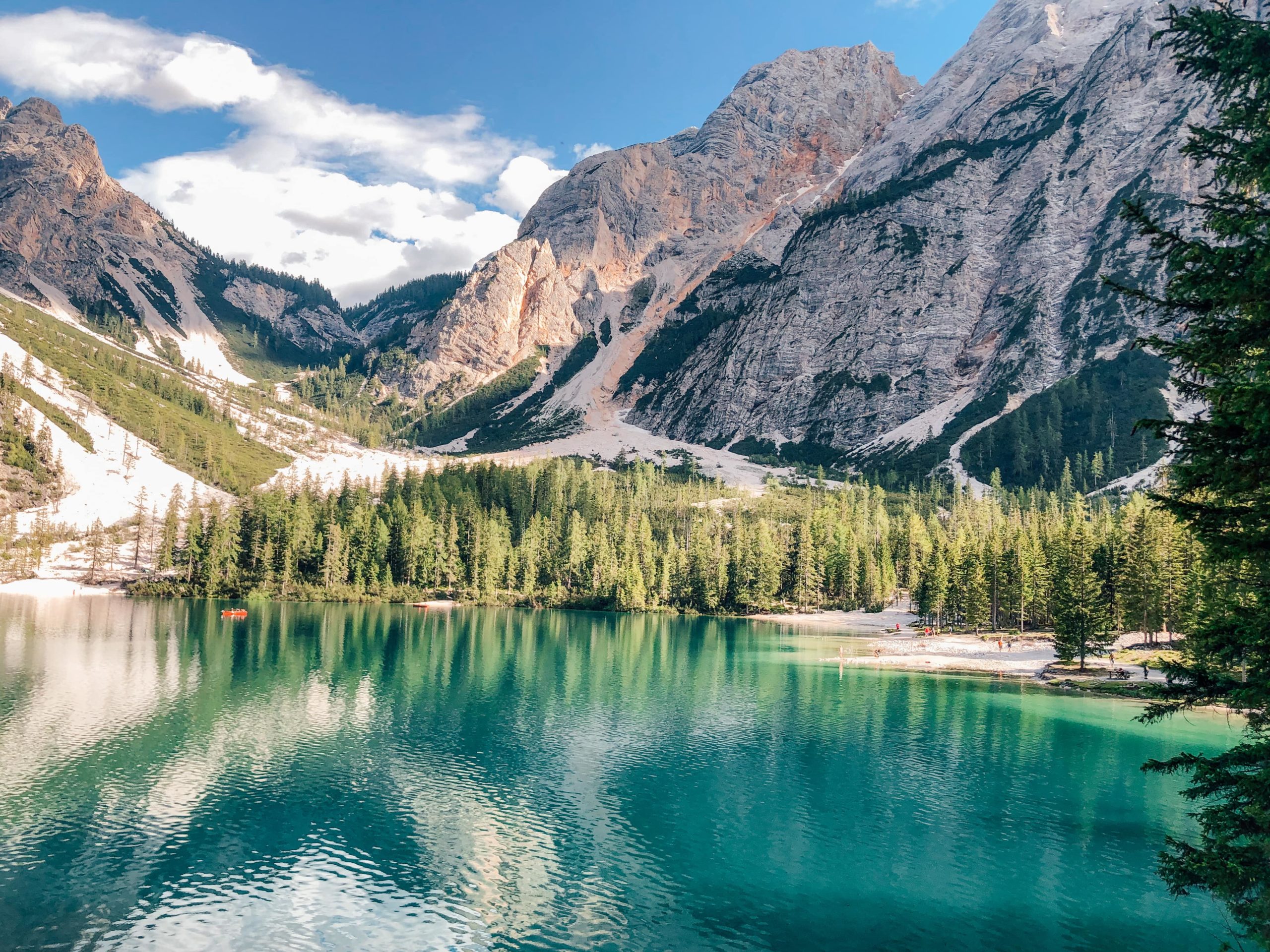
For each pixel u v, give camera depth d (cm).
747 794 5556
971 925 3762
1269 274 1830
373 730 6938
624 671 10475
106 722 6850
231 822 4816
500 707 8031
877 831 4919
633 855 4509
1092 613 10325
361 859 4372
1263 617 2147
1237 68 1967
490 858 4431
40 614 14138
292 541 19062
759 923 3762
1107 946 3591
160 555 19062
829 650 13062
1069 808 5359
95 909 3762
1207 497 2152
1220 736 7325
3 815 4791
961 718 7975
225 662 9844
